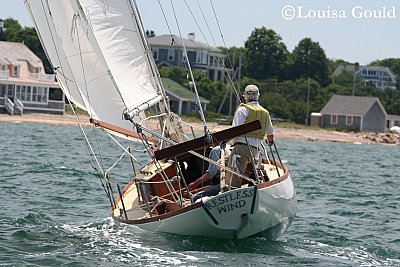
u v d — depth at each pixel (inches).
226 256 1358.3
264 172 1512.1
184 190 1487.5
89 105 1637.6
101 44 1617.9
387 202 2395.4
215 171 1457.9
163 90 1679.4
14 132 5216.5
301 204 2231.8
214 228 1379.2
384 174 3693.4
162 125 1648.6
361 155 5536.4
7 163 2925.7
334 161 4498.0
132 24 1658.5
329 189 2696.9
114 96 1643.7
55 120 6983.3
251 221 1389.0
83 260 1321.4
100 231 1567.4
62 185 2353.6
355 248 1566.2
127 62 1641.2
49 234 1533.0
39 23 1659.7
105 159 3472.0
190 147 1366.9
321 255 1457.9
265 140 1505.9
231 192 1352.1
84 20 1616.6
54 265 1286.9
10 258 1325.0
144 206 1525.6
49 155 3472.0
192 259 1327.5
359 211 2128.4
